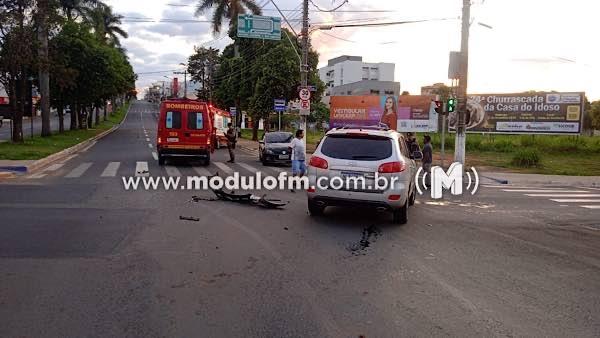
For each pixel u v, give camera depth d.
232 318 4.75
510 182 20.19
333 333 4.48
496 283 6.10
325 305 5.15
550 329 4.72
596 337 4.56
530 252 7.79
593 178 21.75
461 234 8.96
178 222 9.00
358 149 9.43
